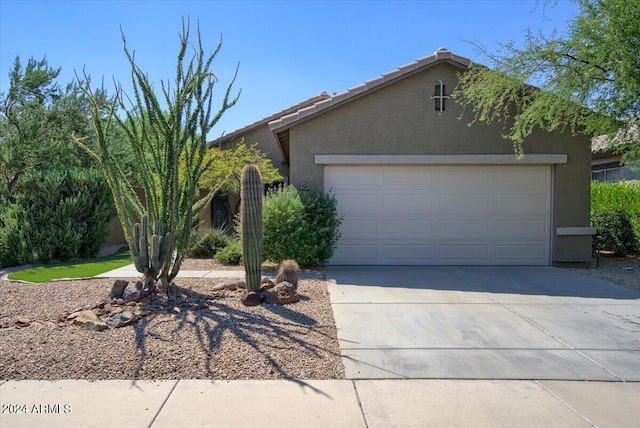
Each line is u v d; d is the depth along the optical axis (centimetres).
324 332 620
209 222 1859
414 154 1162
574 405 425
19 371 481
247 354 532
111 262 1257
